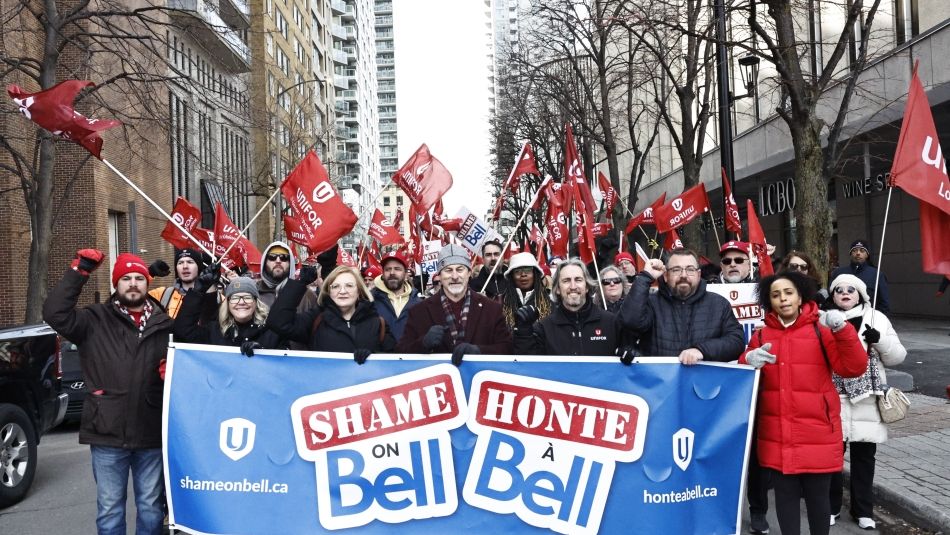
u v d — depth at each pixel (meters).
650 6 16.97
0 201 21.00
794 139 11.81
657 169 38.25
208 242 12.30
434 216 14.18
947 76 14.91
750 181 26.22
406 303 8.12
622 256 9.52
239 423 4.80
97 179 24.78
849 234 24.12
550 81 25.58
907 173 5.66
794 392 4.75
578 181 9.43
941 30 15.07
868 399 5.69
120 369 5.00
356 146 116.88
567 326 5.33
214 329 5.34
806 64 21.16
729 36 20.50
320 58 84.44
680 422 4.89
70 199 24.39
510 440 4.86
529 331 5.36
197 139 34.16
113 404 4.97
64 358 11.86
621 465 4.86
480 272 9.79
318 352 4.87
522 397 4.86
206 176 37.28
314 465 4.79
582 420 4.86
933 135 5.71
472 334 5.54
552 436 4.86
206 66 36.62
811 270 6.84
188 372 4.83
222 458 4.78
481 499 4.82
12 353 7.60
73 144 24.28
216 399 4.81
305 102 48.12
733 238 12.29
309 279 5.43
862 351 4.59
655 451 4.87
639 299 5.24
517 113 32.66
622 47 34.59
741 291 7.53
